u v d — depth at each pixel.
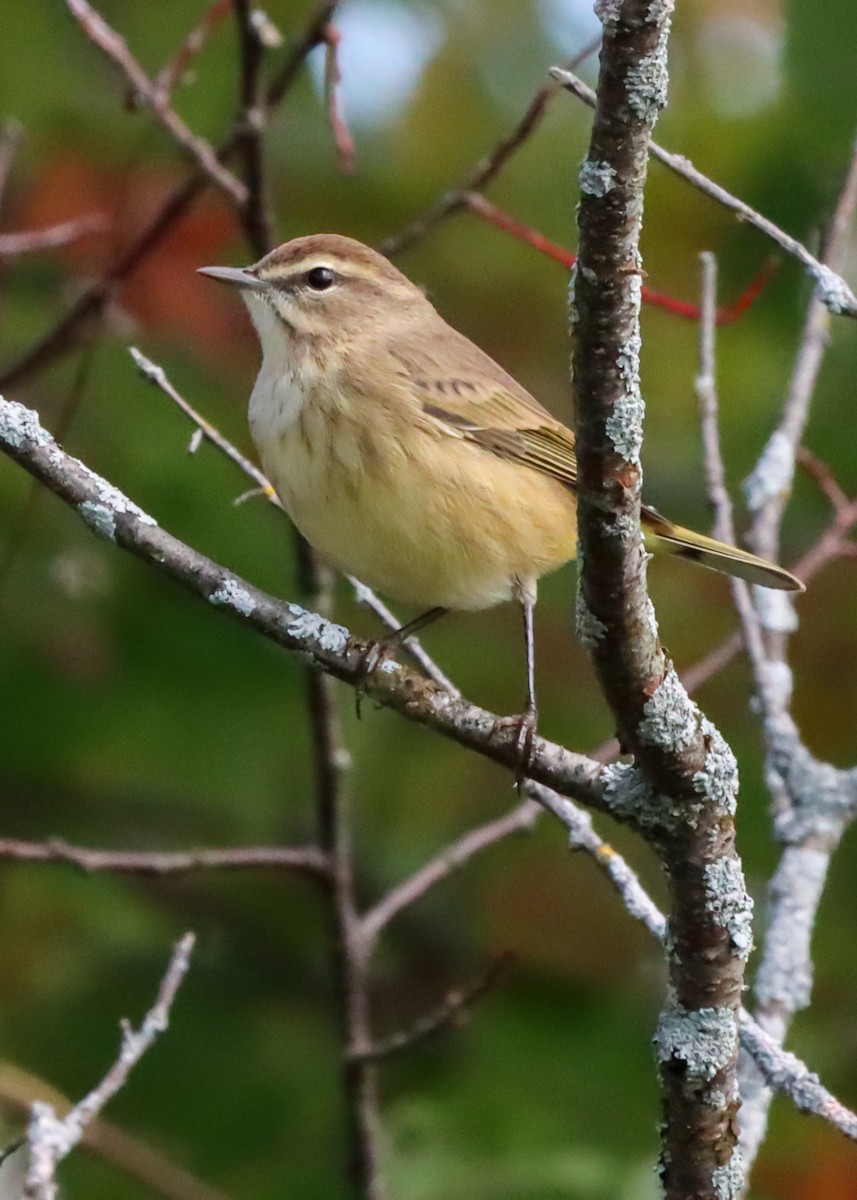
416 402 8.94
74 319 10.91
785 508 13.35
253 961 13.10
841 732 12.78
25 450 6.86
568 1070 11.38
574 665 12.95
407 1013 13.53
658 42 5.19
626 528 5.74
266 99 10.02
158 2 13.37
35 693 12.48
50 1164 6.22
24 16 13.00
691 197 13.53
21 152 12.77
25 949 12.48
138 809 13.30
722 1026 6.26
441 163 14.00
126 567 12.69
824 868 8.30
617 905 12.39
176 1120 11.85
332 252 9.72
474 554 9.02
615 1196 10.08
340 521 8.96
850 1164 10.69
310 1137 11.75
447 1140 10.66
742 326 13.72
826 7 12.49
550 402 13.59
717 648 11.54
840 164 12.91
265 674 12.72
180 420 12.14
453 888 13.09
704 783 6.07
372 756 13.20
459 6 14.57
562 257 9.61
